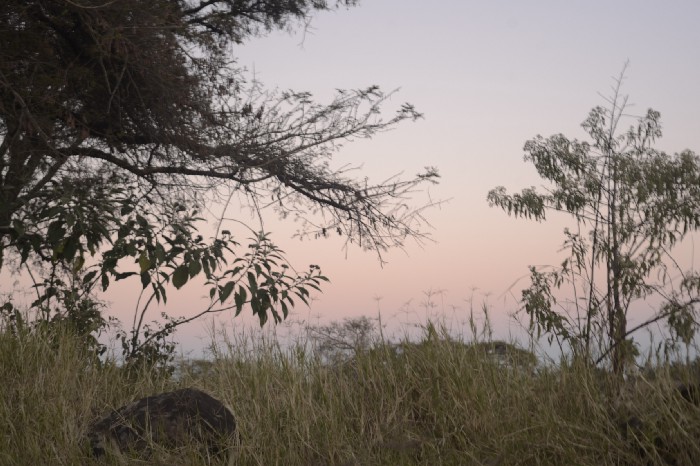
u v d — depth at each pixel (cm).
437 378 408
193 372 498
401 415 403
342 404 410
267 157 771
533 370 407
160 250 557
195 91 714
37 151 634
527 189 604
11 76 615
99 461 368
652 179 545
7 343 495
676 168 550
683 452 301
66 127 678
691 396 326
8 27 611
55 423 399
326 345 471
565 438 333
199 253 561
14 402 436
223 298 545
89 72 655
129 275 574
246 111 755
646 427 320
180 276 560
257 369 449
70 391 458
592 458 322
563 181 580
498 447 342
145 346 560
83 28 639
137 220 587
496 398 382
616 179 563
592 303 454
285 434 383
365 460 356
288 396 409
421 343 445
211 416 386
